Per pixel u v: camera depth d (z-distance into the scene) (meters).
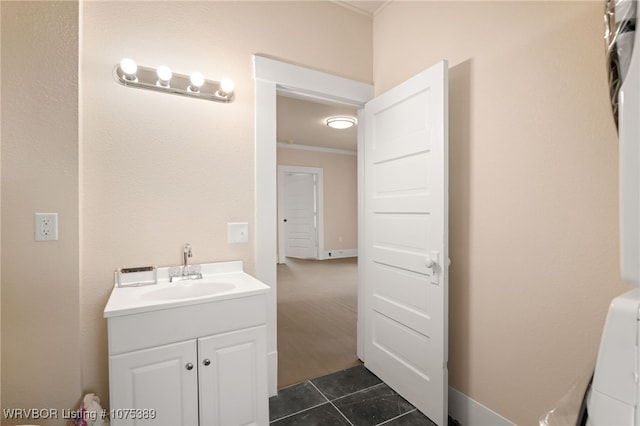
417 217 1.76
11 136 1.27
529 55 1.38
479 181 1.60
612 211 1.13
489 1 1.54
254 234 1.91
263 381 1.46
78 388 1.39
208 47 1.79
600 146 1.16
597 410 0.37
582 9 1.21
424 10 1.91
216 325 1.36
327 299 4.02
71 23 1.36
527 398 1.40
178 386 1.29
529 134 1.38
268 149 1.94
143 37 1.63
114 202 1.56
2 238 1.27
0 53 1.26
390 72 2.19
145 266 1.63
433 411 1.66
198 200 1.76
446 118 1.59
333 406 1.82
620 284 1.12
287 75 2.01
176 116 1.70
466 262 1.68
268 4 1.97
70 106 1.36
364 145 2.34
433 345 1.66
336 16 2.22
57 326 1.35
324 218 7.28
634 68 0.33
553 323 1.31
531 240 1.38
